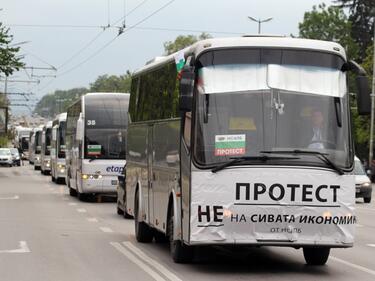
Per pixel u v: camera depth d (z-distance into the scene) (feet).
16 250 72.23
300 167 56.13
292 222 56.08
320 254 63.57
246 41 57.82
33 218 107.55
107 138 138.62
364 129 329.31
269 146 56.24
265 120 56.65
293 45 57.98
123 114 139.95
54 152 224.53
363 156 355.15
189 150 56.80
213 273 58.65
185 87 55.67
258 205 55.72
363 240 87.51
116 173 138.31
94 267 61.57
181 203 59.16
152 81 75.61
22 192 173.47
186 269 60.75
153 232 79.15
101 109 139.44
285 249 76.54
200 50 57.41
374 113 311.68
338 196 56.49
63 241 80.28
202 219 55.77
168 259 66.69
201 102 56.75
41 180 239.50
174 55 65.67
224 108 56.70
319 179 56.24
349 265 64.95
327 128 57.16
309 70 57.98
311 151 56.49
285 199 55.93
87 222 103.19
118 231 91.45
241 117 56.59
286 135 56.54
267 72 57.47
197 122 56.49
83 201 145.69
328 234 56.54
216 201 55.77
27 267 61.41
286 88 57.36
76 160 147.84
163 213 66.90
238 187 55.67
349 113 57.93
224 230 55.77
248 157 55.93
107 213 118.93
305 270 61.36
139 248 74.74
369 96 56.08
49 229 92.53
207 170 55.83
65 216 112.27
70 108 171.63
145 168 76.89
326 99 57.62
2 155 389.39
